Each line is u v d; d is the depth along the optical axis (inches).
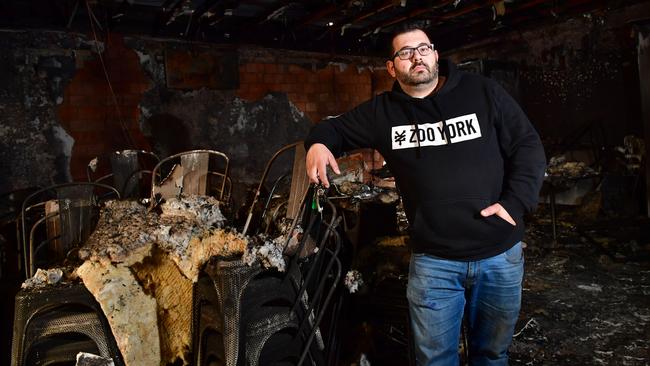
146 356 65.4
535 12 237.6
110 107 223.6
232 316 56.6
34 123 207.6
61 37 211.8
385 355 86.7
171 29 232.8
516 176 56.2
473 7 214.1
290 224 72.7
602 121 230.7
